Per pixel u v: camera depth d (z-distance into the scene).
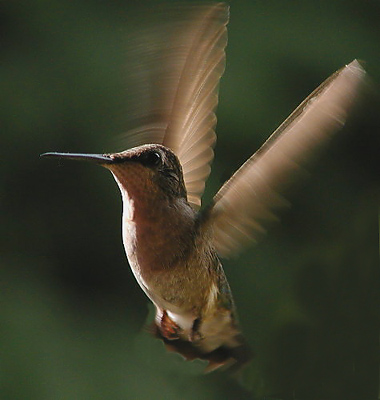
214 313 1.38
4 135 1.55
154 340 1.39
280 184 1.36
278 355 1.50
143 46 1.38
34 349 1.52
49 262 1.55
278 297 1.54
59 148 1.55
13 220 1.55
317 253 1.53
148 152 1.37
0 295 1.54
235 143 1.55
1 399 1.51
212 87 1.39
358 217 1.55
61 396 1.51
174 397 1.51
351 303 1.51
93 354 1.53
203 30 1.38
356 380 1.49
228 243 1.37
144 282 1.38
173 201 1.37
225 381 1.49
